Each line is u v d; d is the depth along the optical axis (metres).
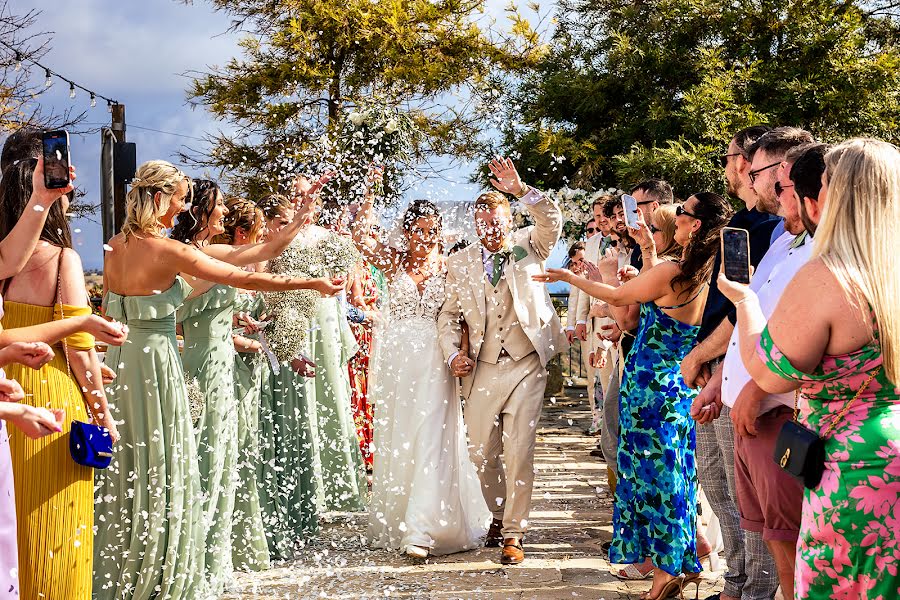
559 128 12.45
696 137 10.96
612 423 5.07
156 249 3.63
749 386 2.81
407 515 4.79
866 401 2.19
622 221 5.07
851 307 2.15
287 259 4.93
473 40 15.97
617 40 12.42
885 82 10.98
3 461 2.50
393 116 5.36
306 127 14.89
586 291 3.96
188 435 3.82
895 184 2.18
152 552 3.65
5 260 2.81
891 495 2.12
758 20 11.43
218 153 16.11
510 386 4.71
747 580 3.47
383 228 5.18
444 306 4.99
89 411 3.20
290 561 4.79
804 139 3.30
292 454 5.07
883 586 2.13
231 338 4.38
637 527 3.92
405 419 4.96
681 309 3.82
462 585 4.29
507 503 4.73
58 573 3.03
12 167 3.09
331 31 15.96
